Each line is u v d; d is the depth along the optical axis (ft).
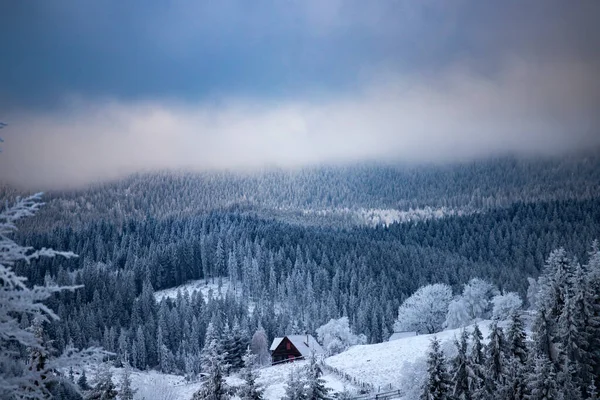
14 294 29.27
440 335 293.23
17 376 30.50
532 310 319.68
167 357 454.81
